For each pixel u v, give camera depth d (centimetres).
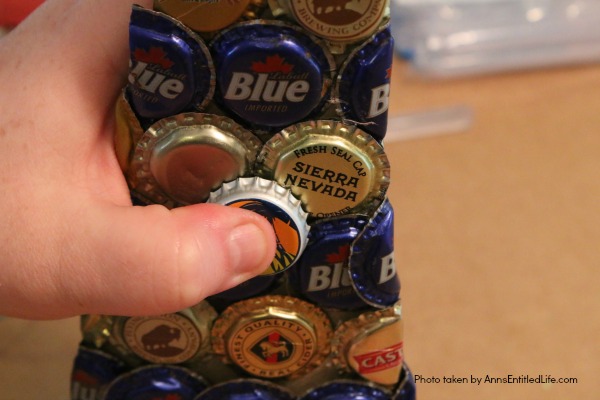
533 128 68
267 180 36
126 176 37
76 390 41
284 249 36
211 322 39
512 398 50
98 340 40
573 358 51
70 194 37
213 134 35
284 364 39
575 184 63
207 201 36
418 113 70
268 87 34
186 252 35
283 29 34
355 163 35
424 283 55
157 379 40
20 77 38
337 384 40
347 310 38
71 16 38
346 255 37
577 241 58
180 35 34
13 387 46
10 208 36
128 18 38
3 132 37
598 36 76
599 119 69
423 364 51
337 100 35
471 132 68
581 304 54
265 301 38
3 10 49
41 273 36
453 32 76
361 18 33
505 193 62
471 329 53
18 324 49
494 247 58
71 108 37
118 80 38
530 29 76
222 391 40
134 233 35
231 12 33
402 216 60
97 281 36
